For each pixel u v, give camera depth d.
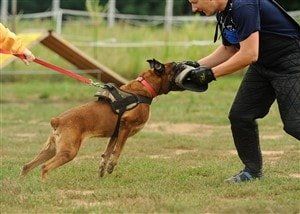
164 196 9.95
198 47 29.33
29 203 9.58
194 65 10.61
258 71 10.60
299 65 10.16
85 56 22.98
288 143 15.70
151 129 18.20
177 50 29.47
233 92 26.59
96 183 10.96
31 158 13.62
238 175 11.12
